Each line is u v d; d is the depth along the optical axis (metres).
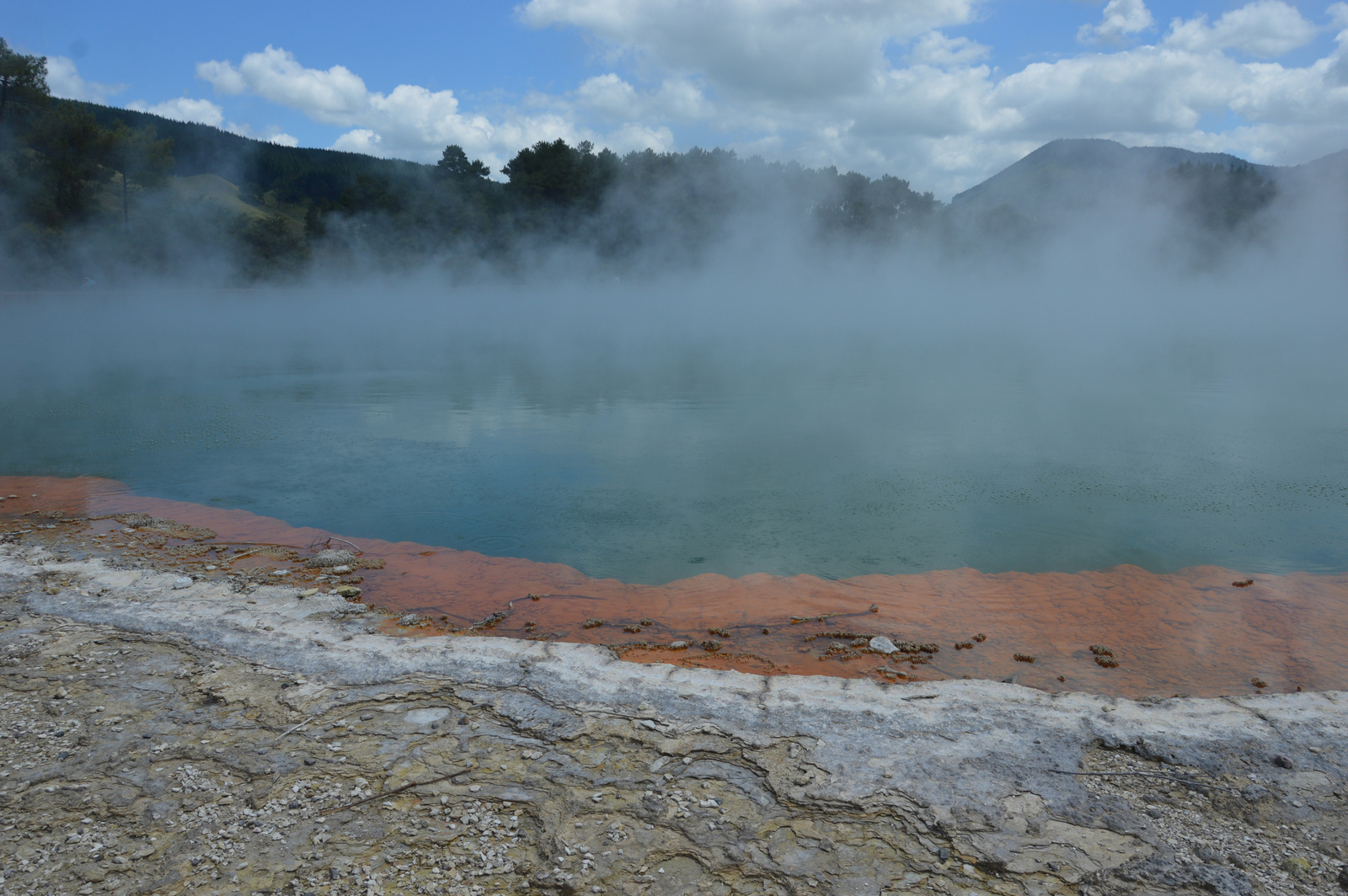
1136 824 2.98
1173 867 2.74
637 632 5.26
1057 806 3.08
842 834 2.93
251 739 3.59
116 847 2.88
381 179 73.69
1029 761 3.38
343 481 9.26
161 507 8.27
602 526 7.56
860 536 7.21
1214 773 3.29
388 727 3.69
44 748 3.53
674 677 4.18
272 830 2.97
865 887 2.66
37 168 48.22
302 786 3.24
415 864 2.79
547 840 2.91
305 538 7.27
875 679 4.51
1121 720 3.70
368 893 2.64
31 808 3.11
